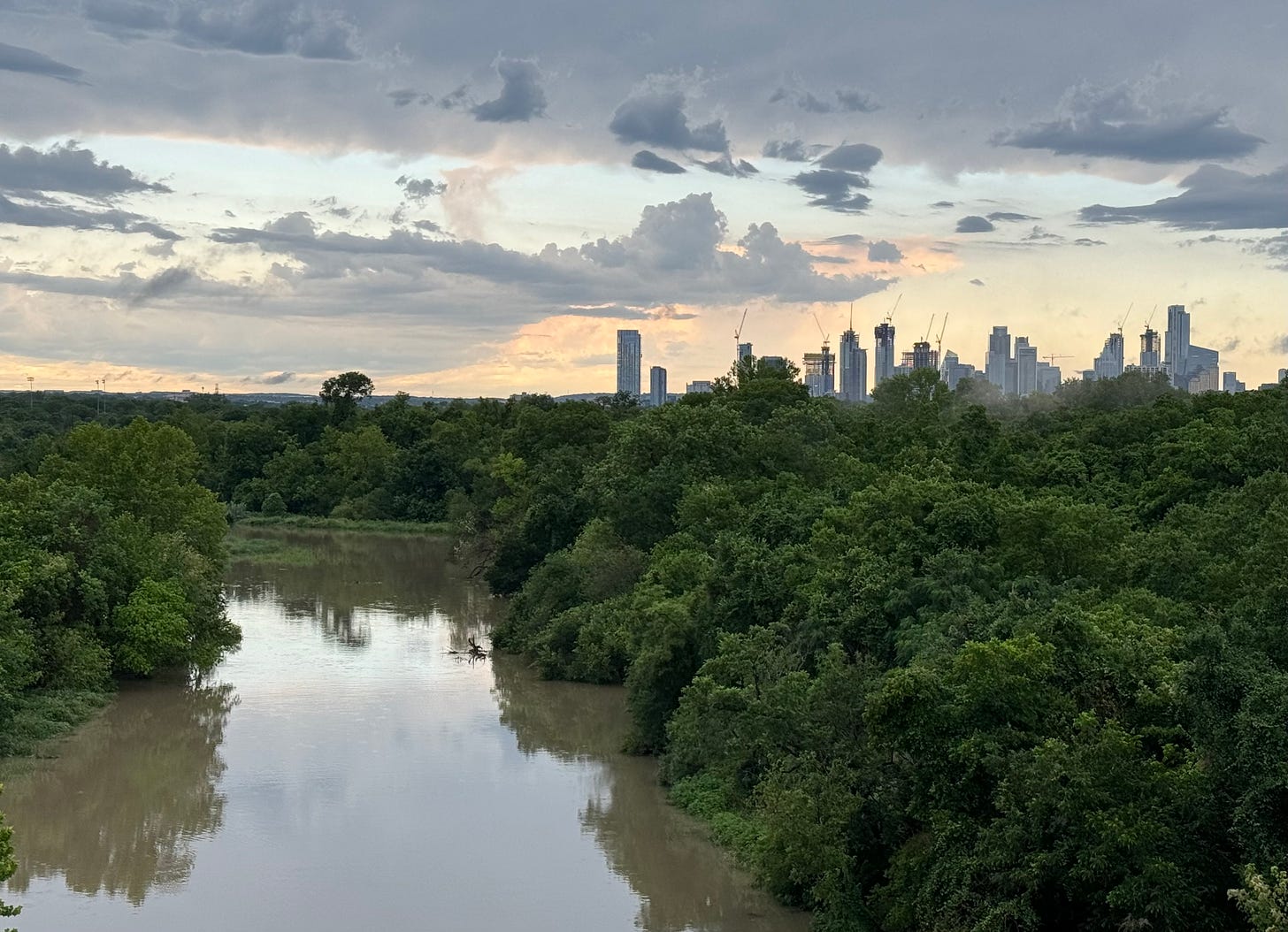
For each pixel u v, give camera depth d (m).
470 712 72.38
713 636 60.00
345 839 51.16
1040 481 79.25
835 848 39.19
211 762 61.81
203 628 81.88
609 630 77.44
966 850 35.50
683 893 45.34
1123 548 54.16
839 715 42.75
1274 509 49.97
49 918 43.31
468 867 48.06
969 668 36.75
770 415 117.44
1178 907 31.16
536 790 57.62
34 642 69.75
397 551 152.00
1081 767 33.06
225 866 48.25
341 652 89.44
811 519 70.62
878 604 50.75
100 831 52.00
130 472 92.00
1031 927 33.06
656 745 63.06
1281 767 29.92
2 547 71.38
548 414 163.62
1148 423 90.19
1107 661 37.44
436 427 197.75
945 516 56.62
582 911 43.94
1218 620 41.66
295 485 192.50
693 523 83.88
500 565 111.75
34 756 62.22
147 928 42.50
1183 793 32.34
